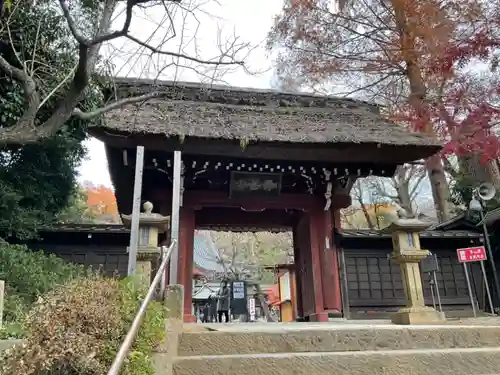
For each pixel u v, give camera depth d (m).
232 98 10.49
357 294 10.88
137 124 7.79
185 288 8.80
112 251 10.28
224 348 3.93
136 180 5.02
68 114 5.09
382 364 3.74
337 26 14.97
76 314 2.60
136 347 2.83
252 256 25.91
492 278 11.90
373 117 10.66
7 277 6.66
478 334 4.50
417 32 12.67
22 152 9.26
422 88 13.51
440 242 12.12
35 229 9.23
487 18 11.71
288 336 4.10
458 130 11.87
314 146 8.27
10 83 7.81
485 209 12.52
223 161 8.95
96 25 6.98
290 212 11.60
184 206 9.41
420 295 6.52
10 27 7.32
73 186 10.77
